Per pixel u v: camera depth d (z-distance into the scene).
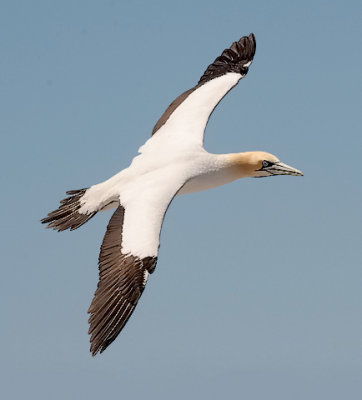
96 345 17.25
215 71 22.97
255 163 21.50
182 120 21.06
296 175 21.61
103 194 19.48
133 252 17.78
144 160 19.91
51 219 19.80
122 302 17.44
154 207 18.53
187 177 19.78
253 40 23.27
